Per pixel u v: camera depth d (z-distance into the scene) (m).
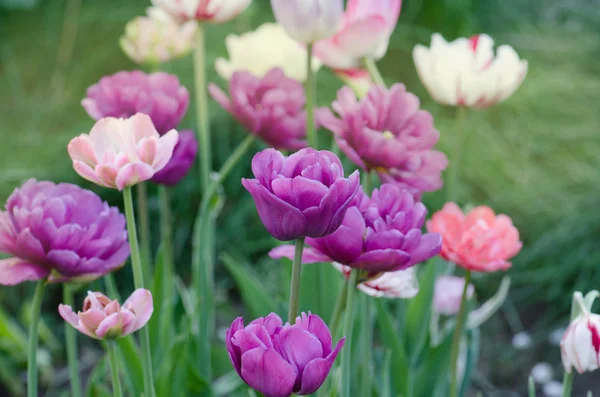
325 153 1.51
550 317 2.78
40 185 1.61
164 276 1.87
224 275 2.86
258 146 2.93
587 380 2.52
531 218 2.97
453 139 3.13
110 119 1.57
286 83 1.82
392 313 2.54
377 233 1.55
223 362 2.02
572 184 3.07
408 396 1.85
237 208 2.95
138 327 1.56
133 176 1.56
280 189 1.49
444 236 1.68
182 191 2.86
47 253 1.59
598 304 2.70
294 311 1.53
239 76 1.81
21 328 2.62
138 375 1.83
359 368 1.86
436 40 1.83
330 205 1.49
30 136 3.14
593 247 2.80
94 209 1.61
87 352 2.61
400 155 1.67
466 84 1.83
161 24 2.04
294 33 1.77
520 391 2.49
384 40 1.86
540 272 2.82
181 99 1.78
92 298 1.55
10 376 2.42
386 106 1.70
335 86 3.15
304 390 1.49
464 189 2.98
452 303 2.03
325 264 1.91
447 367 1.90
